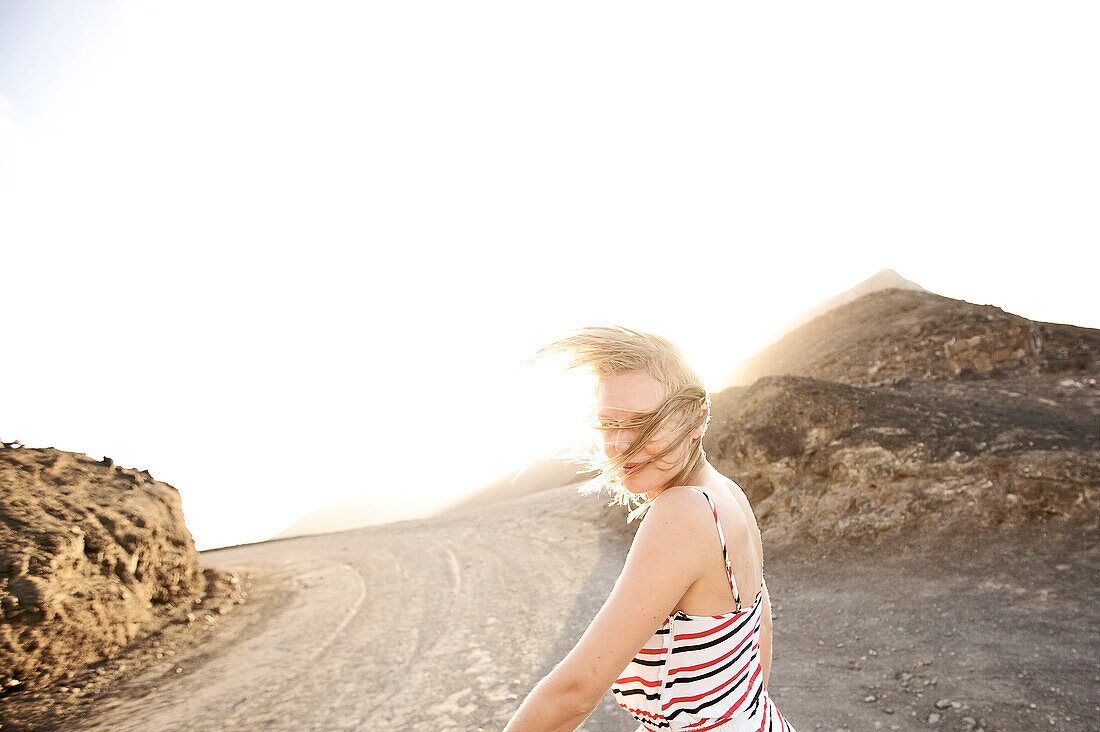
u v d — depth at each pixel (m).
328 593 12.60
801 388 12.32
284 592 12.89
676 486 1.00
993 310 20.78
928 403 11.87
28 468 9.77
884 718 4.30
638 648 0.89
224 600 11.38
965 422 10.30
